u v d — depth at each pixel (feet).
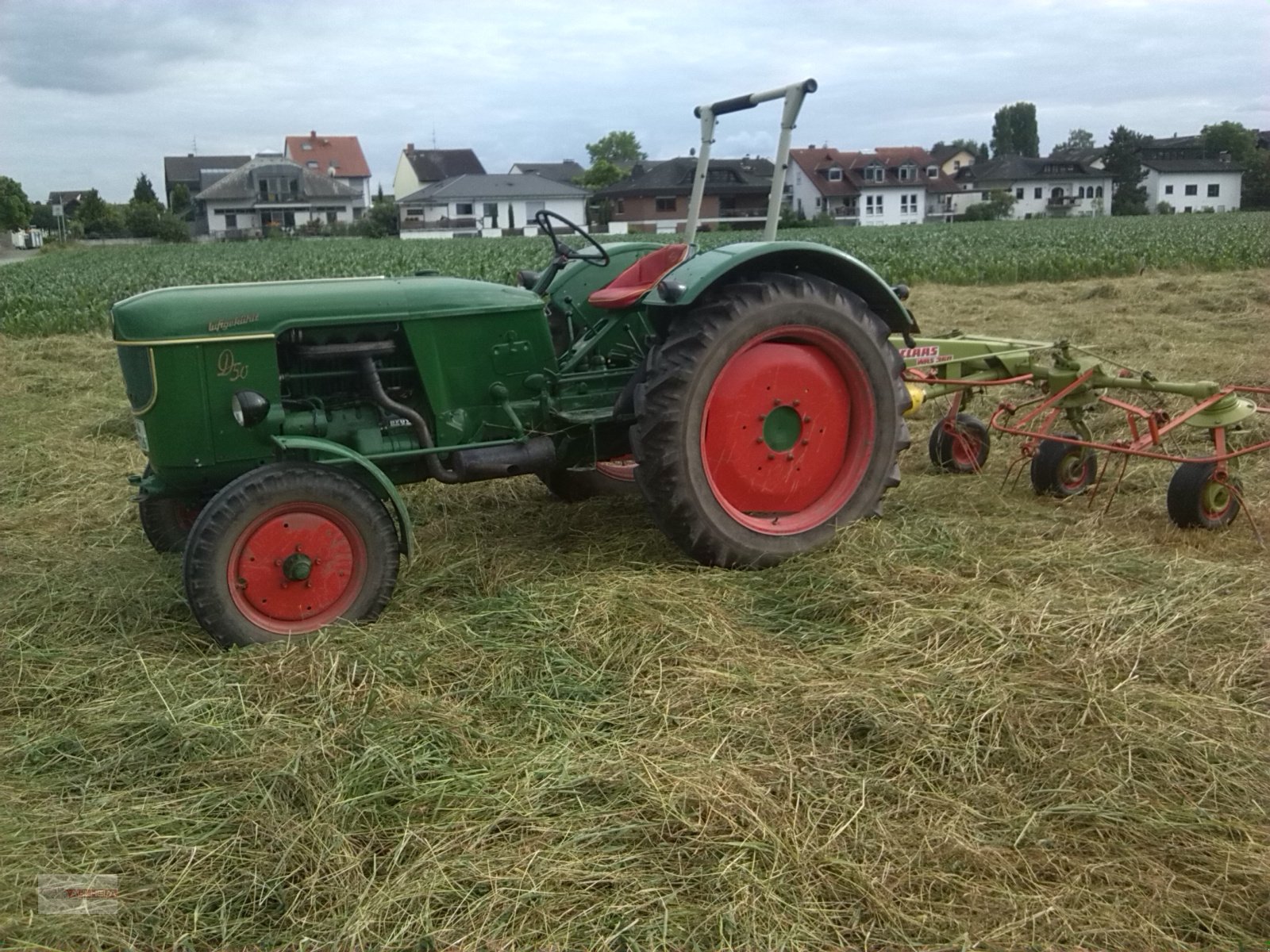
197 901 6.81
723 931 6.38
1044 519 14.43
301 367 11.91
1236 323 33.88
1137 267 57.31
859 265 13.33
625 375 13.87
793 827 7.34
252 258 96.63
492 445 12.60
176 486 11.73
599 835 7.27
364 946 6.33
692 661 9.92
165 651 10.78
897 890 6.77
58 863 7.18
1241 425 18.13
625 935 6.36
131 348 11.07
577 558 13.08
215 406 11.19
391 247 118.93
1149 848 7.18
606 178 237.86
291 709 9.25
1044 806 7.64
